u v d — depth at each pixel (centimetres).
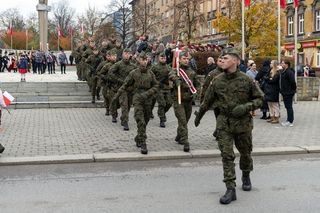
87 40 2261
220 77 644
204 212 588
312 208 604
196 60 2105
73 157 910
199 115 681
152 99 980
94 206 616
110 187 714
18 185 728
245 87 632
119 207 611
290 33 4938
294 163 893
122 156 923
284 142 1086
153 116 1529
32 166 868
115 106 1383
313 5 4553
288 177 776
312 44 4512
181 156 941
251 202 631
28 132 1211
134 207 610
